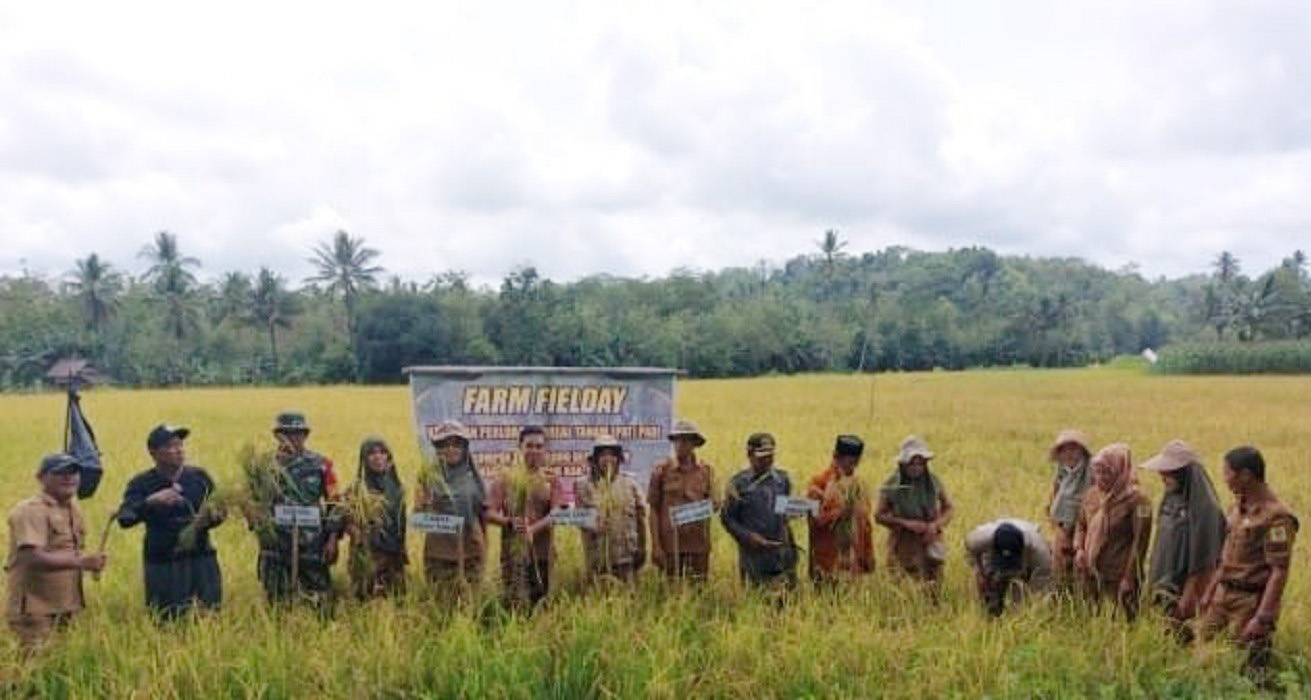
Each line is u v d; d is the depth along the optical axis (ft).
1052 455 32.48
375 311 281.33
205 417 107.96
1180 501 27.94
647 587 30.66
